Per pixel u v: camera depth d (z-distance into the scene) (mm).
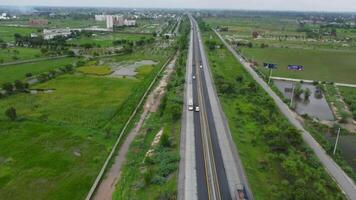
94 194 57812
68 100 108688
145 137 81125
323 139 82312
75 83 131250
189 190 57312
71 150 73500
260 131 83438
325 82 141625
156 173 62656
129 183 60406
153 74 149000
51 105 103250
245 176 62156
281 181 61000
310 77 152000
